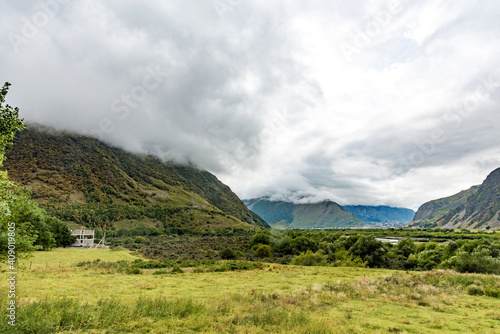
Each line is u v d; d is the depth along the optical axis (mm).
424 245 71688
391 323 13398
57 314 10688
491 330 12438
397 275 29234
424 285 23656
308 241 73562
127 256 64750
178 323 11727
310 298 18594
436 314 15352
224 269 39000
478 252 38250
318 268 42688
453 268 39500
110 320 11023
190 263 46125
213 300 16688
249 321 12375
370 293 20938
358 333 11539
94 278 27938
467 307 17266
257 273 35094
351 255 55625
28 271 30203
